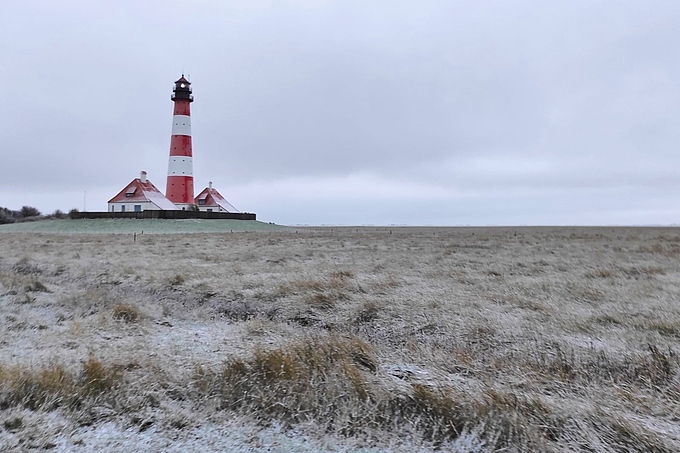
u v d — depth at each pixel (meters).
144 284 14.43
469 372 6.53
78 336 8.29
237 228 67.81
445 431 4.70
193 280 14.85
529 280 14.17
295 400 5.31
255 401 5.37
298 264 19.77
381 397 5.33
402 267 18.34
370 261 20.80
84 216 72.31
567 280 14.22
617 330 8.30
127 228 60.69
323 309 10.88
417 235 52.03
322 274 15.89
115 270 17.39
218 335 8.76
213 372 6.18
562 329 8.52
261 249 28.83
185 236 46.91
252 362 6.33
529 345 7.57
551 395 5.61
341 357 6.67
